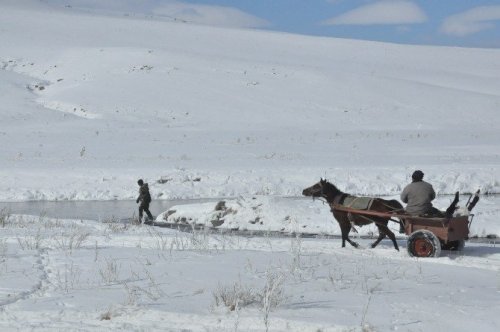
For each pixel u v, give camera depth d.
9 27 112.44
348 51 111.88
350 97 71.25
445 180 29.17
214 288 8.66
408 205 13.26
